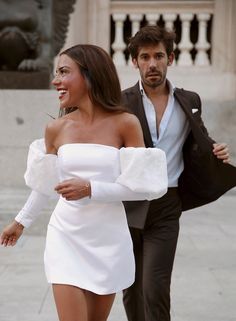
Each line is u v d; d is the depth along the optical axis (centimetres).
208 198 379
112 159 287
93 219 287
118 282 289
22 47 1025
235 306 504
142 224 352
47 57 1042
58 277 282
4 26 1023
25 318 468
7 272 598
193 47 1575
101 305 296
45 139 305
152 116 370
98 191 280
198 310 492
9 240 312
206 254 673
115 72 299
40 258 654
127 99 372
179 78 1536
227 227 815
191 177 374
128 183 283
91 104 296
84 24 1555
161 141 370
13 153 988
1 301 509
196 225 826
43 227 769
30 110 995
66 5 1090
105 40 1562
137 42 367
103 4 1554
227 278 583
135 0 1555
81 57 293
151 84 367
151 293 354
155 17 1555
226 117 1188
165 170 289
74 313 280
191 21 1611
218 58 1555
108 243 288
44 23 1035
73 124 298
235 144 1174
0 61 1044
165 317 357
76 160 286
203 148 362
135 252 376
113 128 296
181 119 372
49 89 1041
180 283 564
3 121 996
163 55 366
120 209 294
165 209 367
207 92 1539
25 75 1038
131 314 381
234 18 1548
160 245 360
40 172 299
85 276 284
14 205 828
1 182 986
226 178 372
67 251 286
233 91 1542
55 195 308
